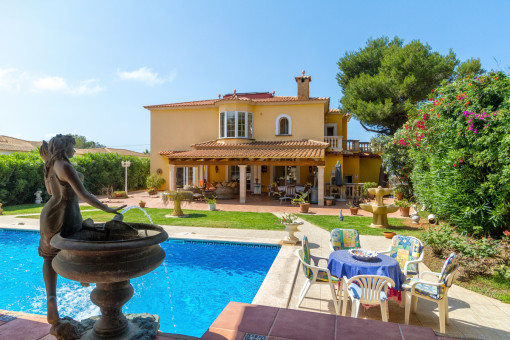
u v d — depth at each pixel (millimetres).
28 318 3697
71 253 2660
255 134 24969
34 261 9000
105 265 2598
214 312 5953
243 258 9070
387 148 19062
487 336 4594
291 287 6402
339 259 5523
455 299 5898
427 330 3395
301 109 24266
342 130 30766
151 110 26469
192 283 7336
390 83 24125
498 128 8422
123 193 22812
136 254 2748
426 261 7965
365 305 5535
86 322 3432
